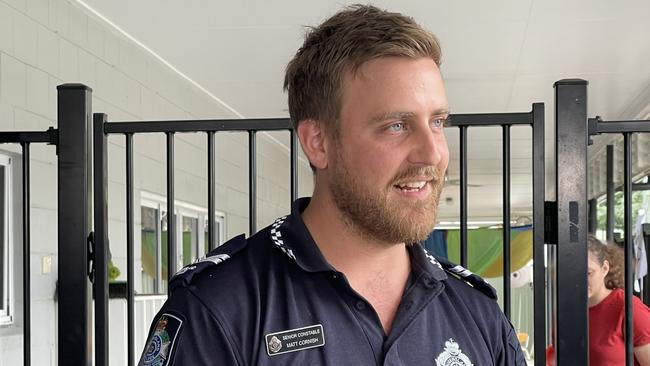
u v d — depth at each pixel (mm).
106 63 4383
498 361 1204
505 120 1834
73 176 1944
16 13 3387
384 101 1040
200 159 6207
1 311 3352
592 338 3023
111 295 3922
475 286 1247
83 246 1933
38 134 1961
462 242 1861
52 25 3729
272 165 8844
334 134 1097
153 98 5145
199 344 1008
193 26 4512
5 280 3371
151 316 4625
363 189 1058
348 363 1040
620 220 9062
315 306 1062
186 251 6059
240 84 6035
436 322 1142
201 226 6332
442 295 1181
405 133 1056
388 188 1053
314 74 1129
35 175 3512
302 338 1037
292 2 4113
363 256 1118
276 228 1148
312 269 1074
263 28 4570
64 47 3854
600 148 9625
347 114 1073
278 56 5211
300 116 1171
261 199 8266
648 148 7527
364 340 1061
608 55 5262
